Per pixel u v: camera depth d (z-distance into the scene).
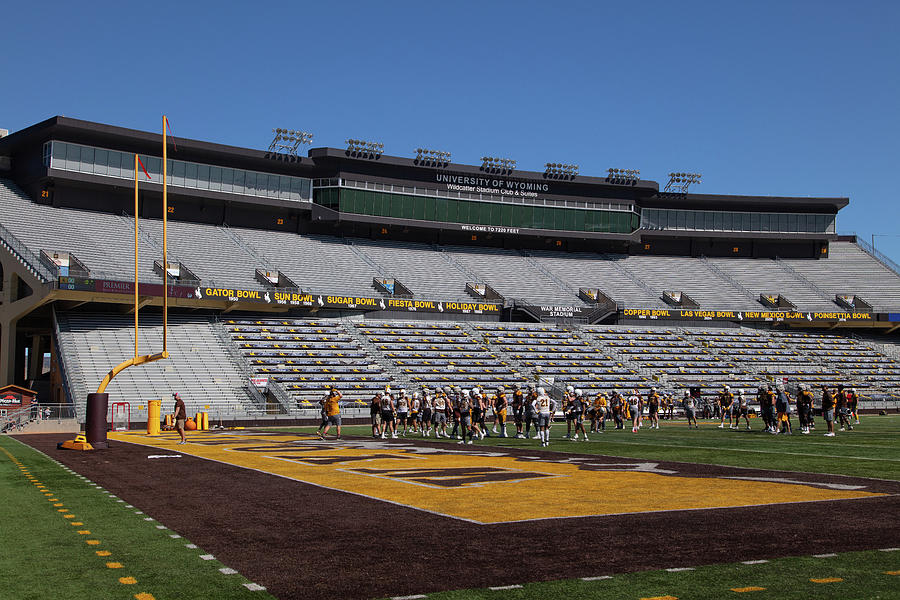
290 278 58.25
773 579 7.45
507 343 59.75
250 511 11.64
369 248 68.00
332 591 7.17
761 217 79.06
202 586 7.36
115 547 9.12
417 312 60.94
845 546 8.91
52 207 56.28
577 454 21.78
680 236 77.81
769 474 16.23
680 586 7.24
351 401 47.53
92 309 50.44
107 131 56.28
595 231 74.62
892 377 62.59
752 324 70.06
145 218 59.97
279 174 65.06
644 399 51.66
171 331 50.41
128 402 41.94
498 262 71.62
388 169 68.31
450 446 25.31
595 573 7.74
